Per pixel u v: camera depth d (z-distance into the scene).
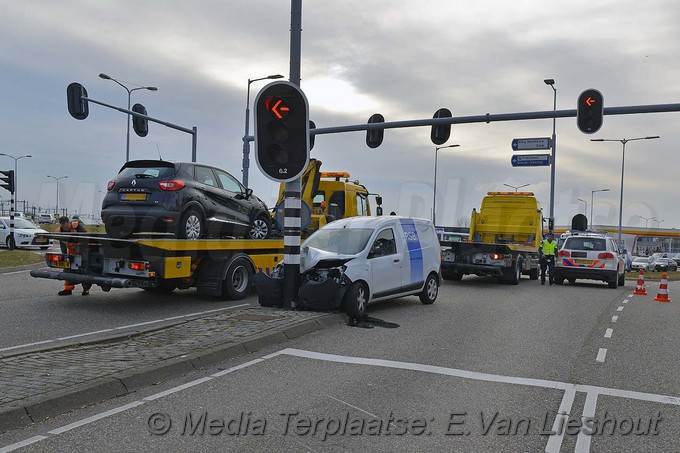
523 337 8.66
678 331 9.50
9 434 4.44
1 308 10.48
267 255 12.83
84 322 9.25
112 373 5.71
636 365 7.00
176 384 5.86
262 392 5.63
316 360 6.93
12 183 25.89
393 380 6.12
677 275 30.81
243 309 10.04
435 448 4.36
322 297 9.55
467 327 9.39
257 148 9.80
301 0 10.14
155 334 7.75
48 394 5.00
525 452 4.32
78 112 18.66
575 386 6.04
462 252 17.61
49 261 11.09
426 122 18.22
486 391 5.79
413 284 11.54
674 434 4.73
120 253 10.23
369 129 19.12
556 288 17.41
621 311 12.01
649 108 15.70
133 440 4.38
